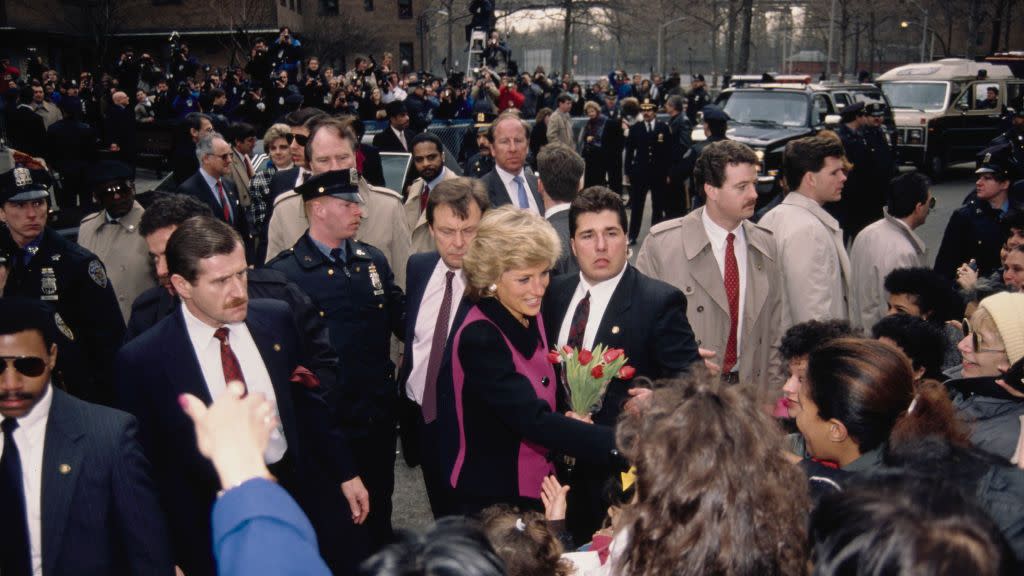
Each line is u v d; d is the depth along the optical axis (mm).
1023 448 2393
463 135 15734
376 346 4191
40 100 16797
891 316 3457
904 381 2316
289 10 37125
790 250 4465
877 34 69688
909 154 20219
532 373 3021
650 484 1723
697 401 1763
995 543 1270
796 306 4453
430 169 6719
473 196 3965
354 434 4098
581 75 107688
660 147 13297
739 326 4156
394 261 5430
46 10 28234
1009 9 46594
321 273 4059
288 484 3346
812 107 16031
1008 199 6391
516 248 2854
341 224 4039
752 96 16625
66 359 3904
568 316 3506
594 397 3055
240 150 8242
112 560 2684
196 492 3139
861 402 2283
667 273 4219
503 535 2148
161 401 3109
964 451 2234
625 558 1774
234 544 1168
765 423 1766
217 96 17781
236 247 3014
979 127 21219
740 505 1656
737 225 4141
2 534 2652
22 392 2600
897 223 5105
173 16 32562
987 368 3131
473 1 21750
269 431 1309
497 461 3004
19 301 2646
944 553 1219
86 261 4418
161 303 3766
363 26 42812
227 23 32688
